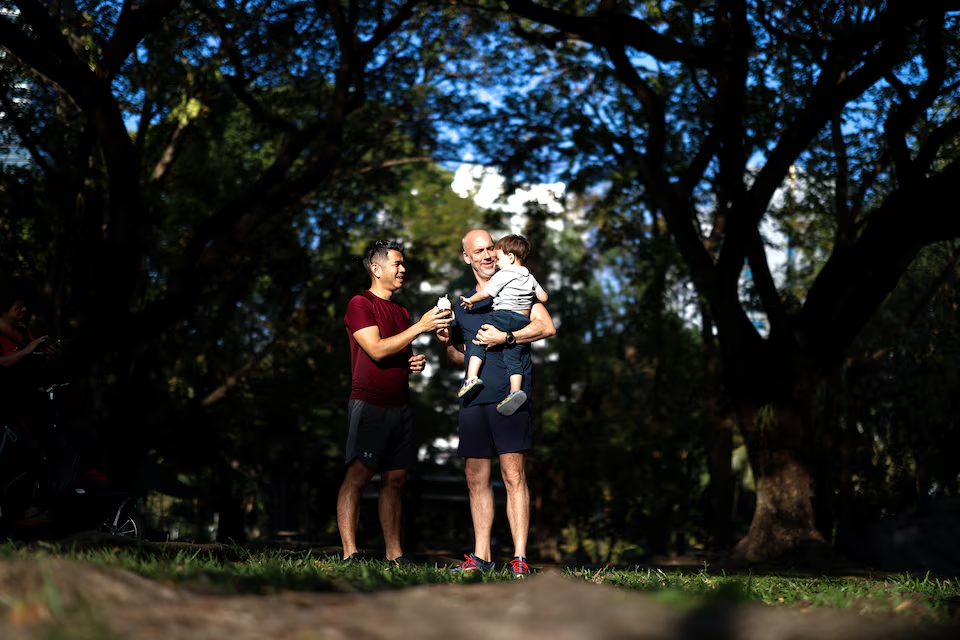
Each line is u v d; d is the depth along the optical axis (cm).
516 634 227
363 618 246
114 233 1273
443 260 2416
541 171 1839
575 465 2073
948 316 1600
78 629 209
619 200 1947
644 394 2197
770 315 1291
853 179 1480
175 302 1358
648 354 2212
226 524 1794
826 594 397
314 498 2145
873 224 1229
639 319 2031
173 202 1744
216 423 1759
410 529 1572
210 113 1530
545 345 2294
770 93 1419
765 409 1280
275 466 2100
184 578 316
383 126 1861
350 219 2019
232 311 1758
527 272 602
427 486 2036
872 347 1593
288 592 310
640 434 2097
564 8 1500
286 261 1789
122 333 1292
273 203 1430
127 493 653
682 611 264
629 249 2027
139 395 1367
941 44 1168
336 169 1839
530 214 1984
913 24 1199
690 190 1403
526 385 584
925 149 1206
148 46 1289
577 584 305
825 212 1692
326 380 1969
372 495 1877
